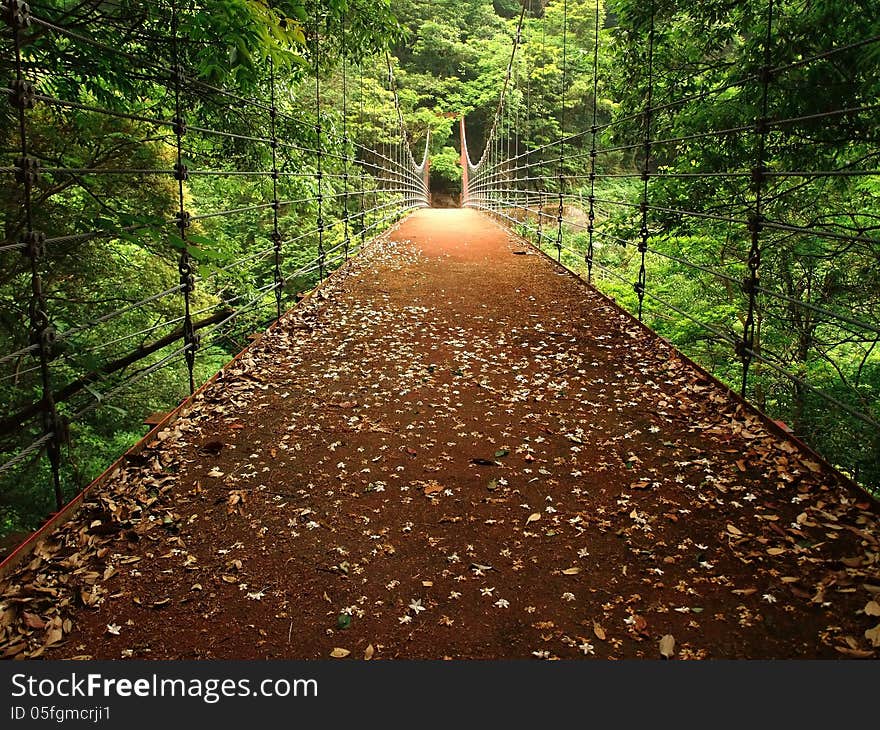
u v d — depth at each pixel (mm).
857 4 4566
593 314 5906
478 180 24484
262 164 6379
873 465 5352
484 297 6602
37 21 2443
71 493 5555
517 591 2180
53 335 2588
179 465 3072
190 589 2201
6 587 2189
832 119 5016
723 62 6199
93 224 3545
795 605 2080
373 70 16938
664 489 2824
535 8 31172
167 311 6652
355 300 6438
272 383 4176
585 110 21672
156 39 4105
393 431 3453
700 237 6922
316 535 2514
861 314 5973
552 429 3459
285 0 4516
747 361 3641
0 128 4207
